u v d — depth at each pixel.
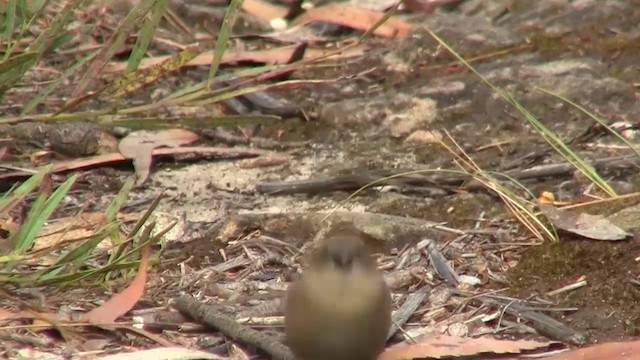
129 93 11.91
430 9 14.61
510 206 10.24
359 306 7.58
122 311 8.61
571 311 8.87
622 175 10.80
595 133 11.66
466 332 8.67
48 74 12.93
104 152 11.53
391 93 12.71
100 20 13.09
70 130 11.46
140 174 11.16
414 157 11.48
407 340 8.54
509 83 12.68
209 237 10.03
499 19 14.33
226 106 12.50
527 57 13.31
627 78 12.71
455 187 10.72
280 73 13.01
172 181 11.12
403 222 10.00
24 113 10.06
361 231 9.89
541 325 8.69
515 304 8.97
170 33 14.25
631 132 11.59
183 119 9.92
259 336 8.29
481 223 10.14
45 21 12.96
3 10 11.41
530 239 9.84
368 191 10.78
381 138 11.95
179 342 8.48
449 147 11.61
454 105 12.40
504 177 10.81
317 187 10.80
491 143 11.64
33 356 8.12
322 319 7.60
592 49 13.40
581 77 12.70
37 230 9.07
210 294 9.19
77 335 8.41
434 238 9.93
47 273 8.95
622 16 14.11
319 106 12.45
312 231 10.05
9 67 9.73
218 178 11.19
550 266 9.42
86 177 11.12
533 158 11.21
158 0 10.00
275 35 14.27
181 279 9.40
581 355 8.23
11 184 10.85
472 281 9.33
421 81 12.97
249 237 10.08
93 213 10.25
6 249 9.01
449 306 9.02
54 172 11.14
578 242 9.66
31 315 8.50
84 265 9.45
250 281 9.38
